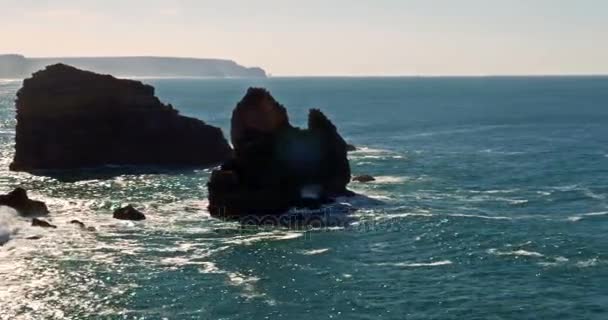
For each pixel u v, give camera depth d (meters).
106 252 55.34
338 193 76.12
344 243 58.25
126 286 46.97
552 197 77.75
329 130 77.00
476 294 45.19
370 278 48.78
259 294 45.56
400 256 54.22
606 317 41.16
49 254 54.41
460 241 58.06
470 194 79.75
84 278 48.59
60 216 68.31
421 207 71.69
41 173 98.31
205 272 50.28
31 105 103.06
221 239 59.84
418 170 98.31
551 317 41.31
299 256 54.47
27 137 102.81
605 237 58.62
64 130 103.81
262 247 57.12
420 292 45.75
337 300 44.38
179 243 58.47
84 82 106.06
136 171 100.81
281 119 75.62
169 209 72.56
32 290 46.00
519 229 61.62
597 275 48.59
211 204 69.81
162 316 41.62
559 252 54.19
